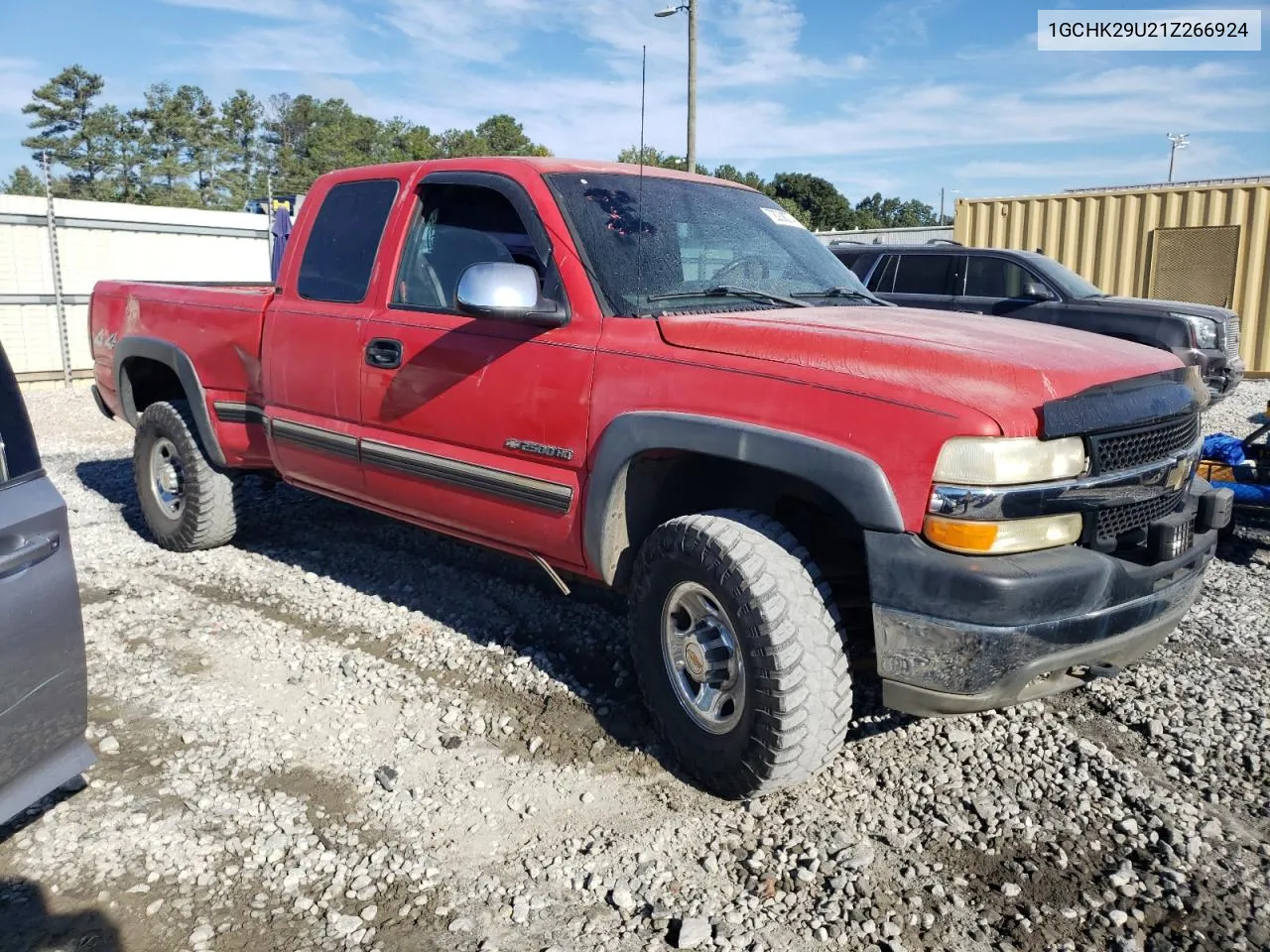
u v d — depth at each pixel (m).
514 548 3.84
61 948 2.45
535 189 3.72
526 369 3.55
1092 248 15.09
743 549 2.94
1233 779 3.22
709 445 3.00
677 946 2.48
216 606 4.73
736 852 2.86
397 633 4.39
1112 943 2.48
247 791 3.15
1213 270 14.26
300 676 3.97
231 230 16.45
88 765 2.91
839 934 2.52
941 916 2.59
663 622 3.23
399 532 5.87
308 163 96.88
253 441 5.02
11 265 13.77
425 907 2.62
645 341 3.28
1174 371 3.19
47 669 2.69
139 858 2.81
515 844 2.89
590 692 3.79
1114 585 2.77
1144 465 2.94
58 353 14.26
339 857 2.83
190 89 93.75
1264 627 4.52
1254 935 2.50
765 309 3.57
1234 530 5.80
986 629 2.62
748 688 2.90
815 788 3.17
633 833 2.94
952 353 2.81
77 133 87.00
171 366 5.29
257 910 2.61
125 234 15.05
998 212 15.85
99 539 5.87
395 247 4.17
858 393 2.79
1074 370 2.82
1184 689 3.85
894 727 3.55
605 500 3.32
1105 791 3.14
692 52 17.34
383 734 3.51
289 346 4.56
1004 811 3.03
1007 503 2.63
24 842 2.88
